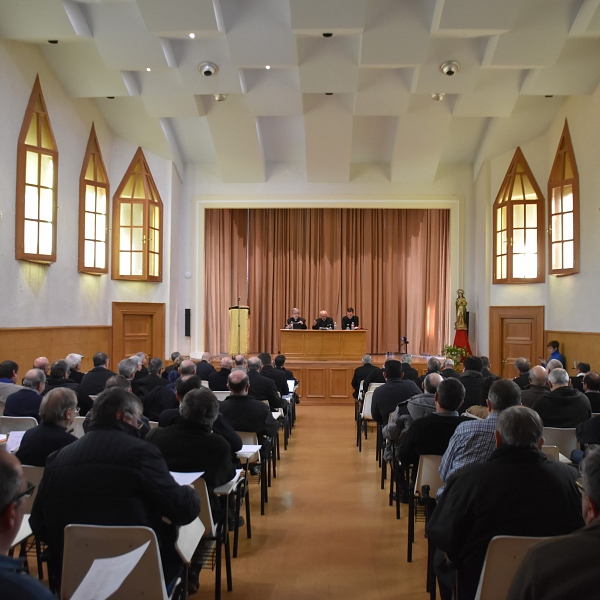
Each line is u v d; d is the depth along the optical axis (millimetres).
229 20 7367
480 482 2055
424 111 9734
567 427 4094
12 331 7402
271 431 4387
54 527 2107
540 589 1154
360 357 10703
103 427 2217
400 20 7145
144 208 10539
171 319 11211
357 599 3062
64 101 8859
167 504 2104
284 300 13875
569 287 9258
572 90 8492
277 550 3729
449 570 2406
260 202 11844
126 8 7496
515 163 10422
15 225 7559
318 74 8250
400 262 13773
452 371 5914
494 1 6676
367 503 4746
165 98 9266
